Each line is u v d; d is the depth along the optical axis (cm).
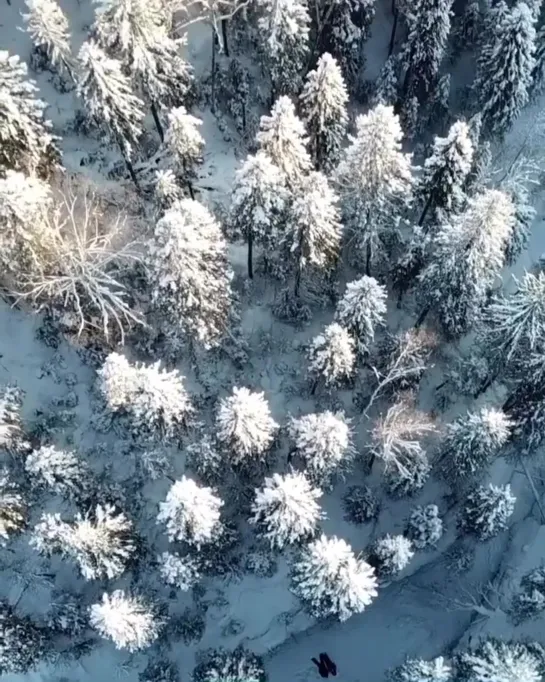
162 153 3447
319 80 2941
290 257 3216
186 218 2616
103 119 3003
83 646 3231
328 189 2766
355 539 3500
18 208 2519
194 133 2944
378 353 3403
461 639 3484
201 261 2653
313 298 3538
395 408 3181
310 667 3491
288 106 2717
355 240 3350
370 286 2719
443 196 3194
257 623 3491
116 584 3162
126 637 2778
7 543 3081
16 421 2927
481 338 3416
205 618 3422
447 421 3562
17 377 3344
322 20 3531
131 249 3244
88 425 3366
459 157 2977
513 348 3045
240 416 2597
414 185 3244
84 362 3406
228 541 3117
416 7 3497
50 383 3378
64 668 3259
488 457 3291
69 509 3100
